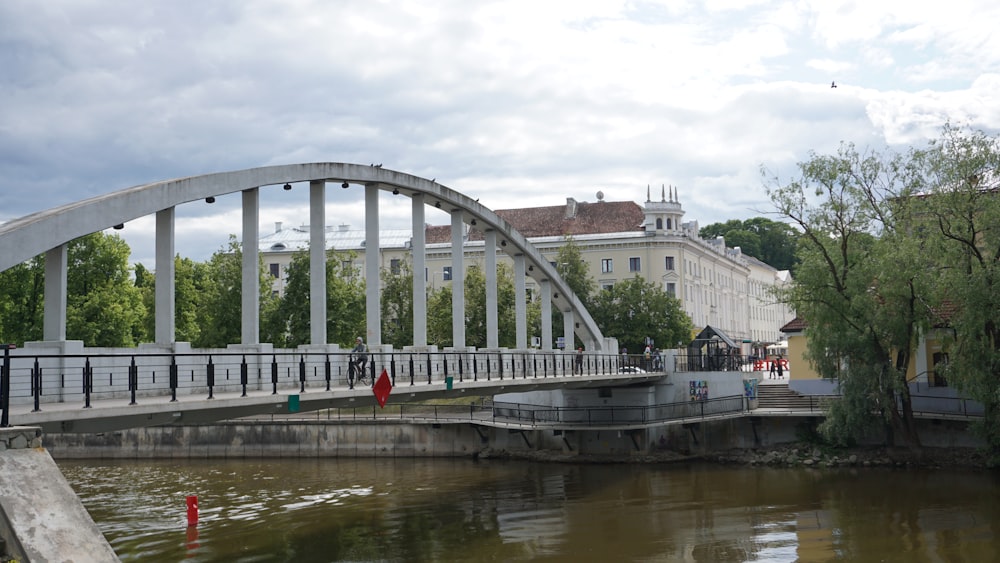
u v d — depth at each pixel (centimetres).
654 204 8250
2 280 4200
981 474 3625
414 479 4056
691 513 3092
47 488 1138
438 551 2555
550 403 4978
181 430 5097
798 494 3381
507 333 5756
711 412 4662
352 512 3194
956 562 2338
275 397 1911
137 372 1778
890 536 2633
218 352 1880
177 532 2831
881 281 3794
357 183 3147
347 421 4997
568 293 5178
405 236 8950
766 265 12281
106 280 4528
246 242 2498
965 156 3631
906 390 3956
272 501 3456
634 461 4500
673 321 6825
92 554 1061
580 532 2814
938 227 3691
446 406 5159
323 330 2838
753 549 2544
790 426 4531
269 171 2597
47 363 1681
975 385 3503
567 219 8762
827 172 3944
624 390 4794
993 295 3450
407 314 5753
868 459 4000
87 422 1556
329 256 5425
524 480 3988
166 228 2159
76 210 1856
